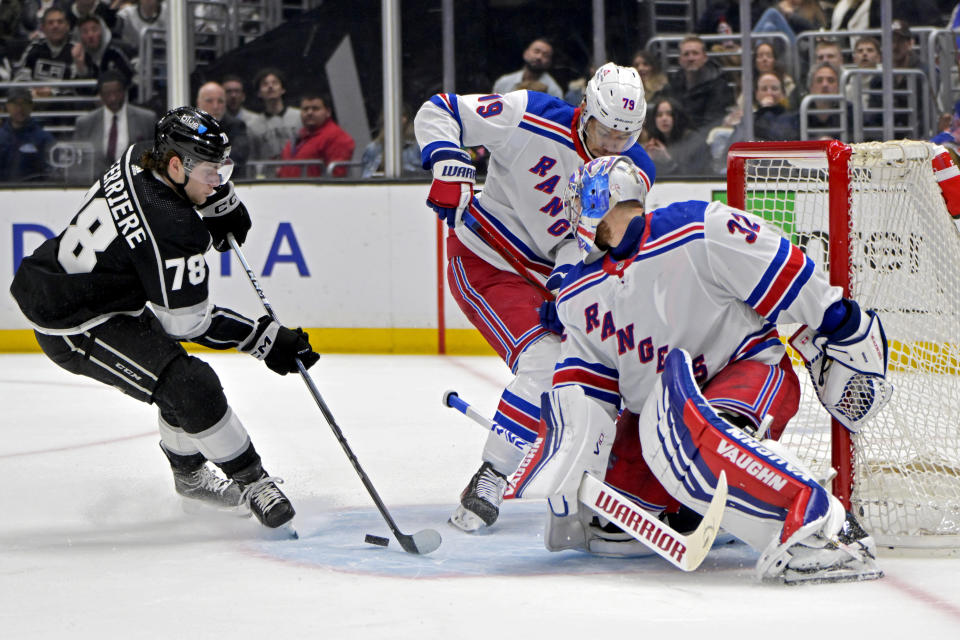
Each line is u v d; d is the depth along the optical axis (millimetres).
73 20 17547
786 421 5805
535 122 7000
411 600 5156
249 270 7441
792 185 6898
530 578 5578
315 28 17047
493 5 16578
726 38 16438
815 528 5227
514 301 7055
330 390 13266
